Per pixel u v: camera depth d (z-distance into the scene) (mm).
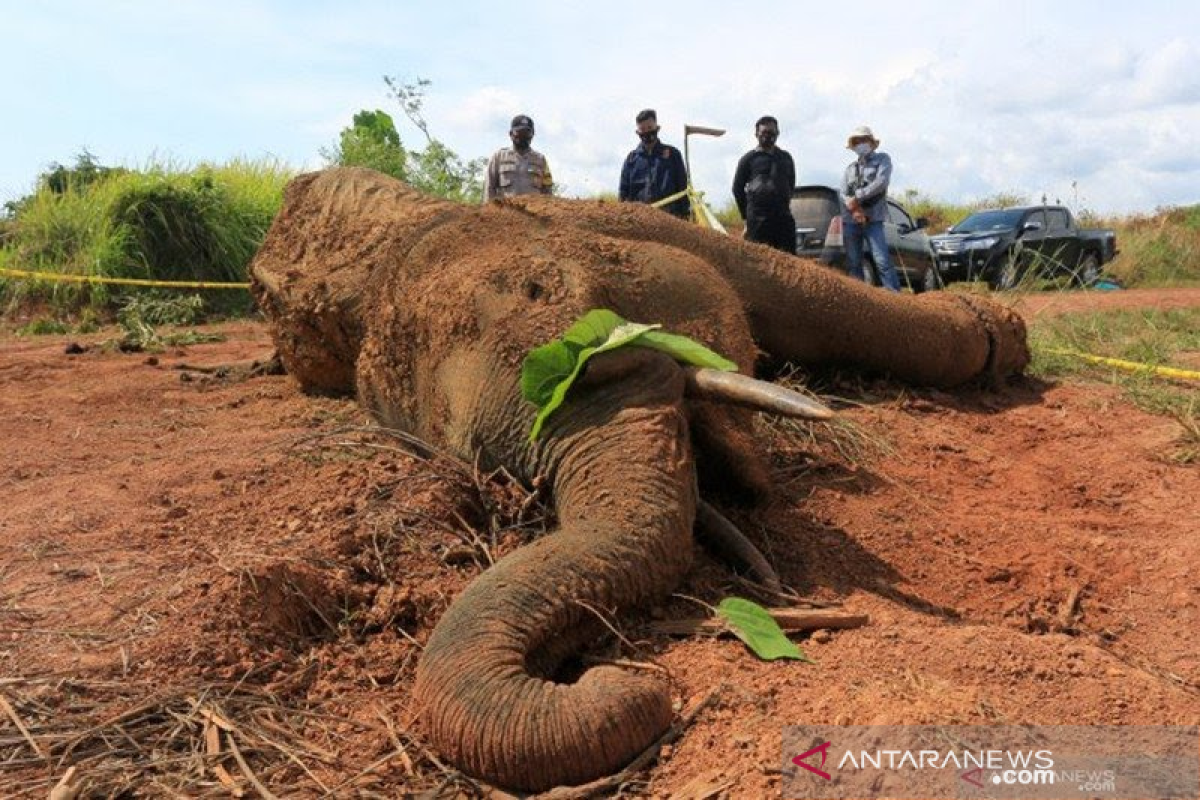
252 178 18578
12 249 17016
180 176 17906
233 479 5867
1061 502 5961
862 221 12922
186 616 4156
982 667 3904
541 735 3266
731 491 5207
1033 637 4227
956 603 4812
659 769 3352
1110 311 13125
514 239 5727
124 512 5461
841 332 6930
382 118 21531
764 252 6836
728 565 4684
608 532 3980
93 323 15609
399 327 5855
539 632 3662
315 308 7195
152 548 4953
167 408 8258
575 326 4469
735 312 5590
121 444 7094
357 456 5922
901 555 5145
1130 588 4941
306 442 6266
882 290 7320
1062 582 4961
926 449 6488
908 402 7117
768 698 3633
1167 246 25703
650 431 4305
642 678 3492
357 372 6336
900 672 3854
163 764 3461
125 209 17047
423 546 4707
